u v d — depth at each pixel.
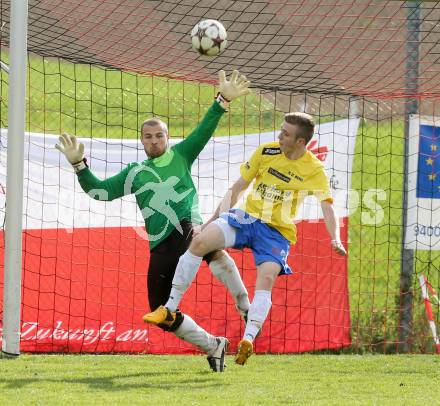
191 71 31.42
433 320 32.50
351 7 29.44
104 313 30.61
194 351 30.70
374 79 30.98
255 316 22.92
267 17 29.67
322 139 32.62
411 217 32.41
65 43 30.19
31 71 53.66
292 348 31.53
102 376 24.03
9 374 23.94
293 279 31.88
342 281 32.25
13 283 26.42
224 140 32.75
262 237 23.61
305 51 30.14
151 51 30.25
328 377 24.81
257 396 21.23
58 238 30.77
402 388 23.06
